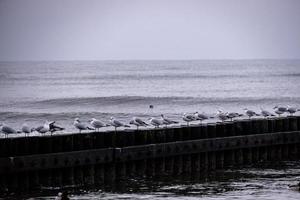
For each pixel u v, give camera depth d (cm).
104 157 6544
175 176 7094
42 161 6150
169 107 14488
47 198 5981
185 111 13500
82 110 13888
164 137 7081
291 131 8244
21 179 6131
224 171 7412
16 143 6194
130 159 6706
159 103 15300
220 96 17088
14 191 6091
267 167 7681
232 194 6216
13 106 14925
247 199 6006
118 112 13250
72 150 6450
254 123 7981
